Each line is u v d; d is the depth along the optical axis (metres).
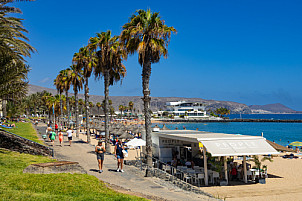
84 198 7.93
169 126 129.62
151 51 16.80
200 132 20.19
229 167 17.45
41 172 10.59
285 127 106.38
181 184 13.70
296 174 19.69
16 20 16.06
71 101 119.31
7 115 60.41
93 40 25.00
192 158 19.73
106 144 24.25
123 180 12.77
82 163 16.50
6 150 17.36
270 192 14.30
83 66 31.34
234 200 12.76
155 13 16.73
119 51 24.36
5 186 8.35
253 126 117.62
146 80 17.03
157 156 19.61
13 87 18.56
